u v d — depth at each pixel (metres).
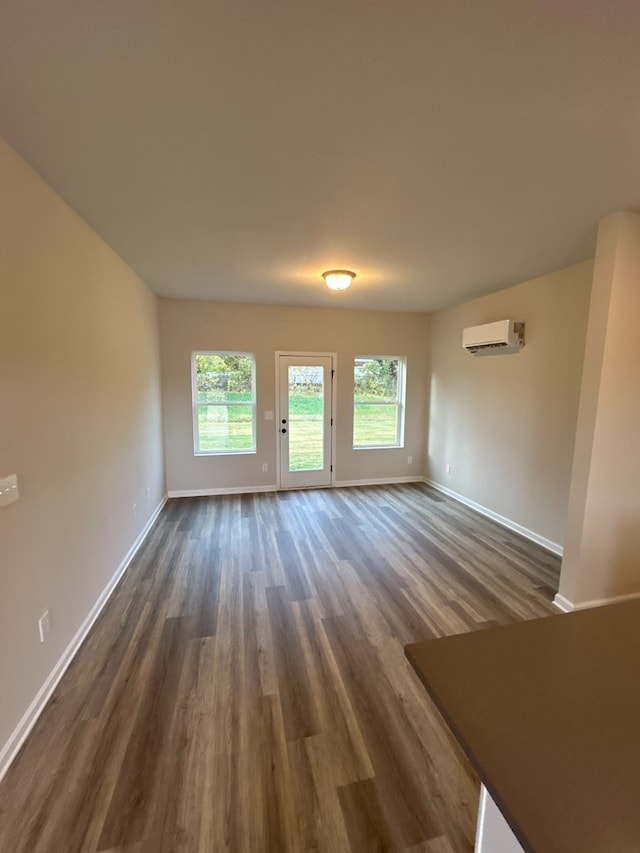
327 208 2.15
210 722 1.60
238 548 3.33
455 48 1.10
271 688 1.79
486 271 3.31
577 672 0.80
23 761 1.42
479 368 4.32
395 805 1.29
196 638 2.14
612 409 2.23
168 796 1.31
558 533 3.30
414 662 0.84
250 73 1.20
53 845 1.16
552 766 0.59
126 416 3.05
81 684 1.80
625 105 1.33
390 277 3.51
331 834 1.20
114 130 1.48
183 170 1.76
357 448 5.41
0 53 1.11
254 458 5.02
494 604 2.50
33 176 1.72
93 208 2.12
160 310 4.49
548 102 1.32
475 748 0.62
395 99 1.31
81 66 1.17
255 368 4.88
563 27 1.03
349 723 1.60
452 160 1.68
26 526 1.60
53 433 1.85
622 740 0.64
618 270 2.14
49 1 0.97
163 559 3.12
